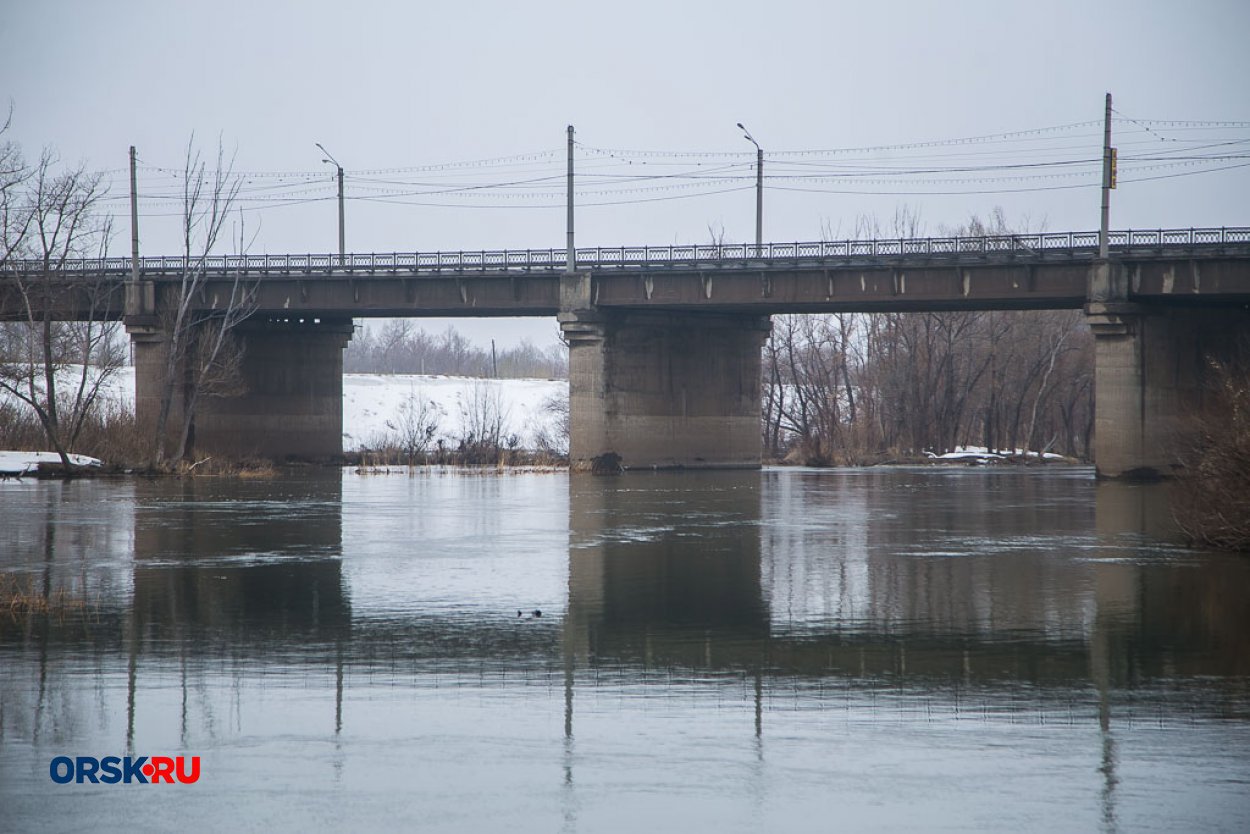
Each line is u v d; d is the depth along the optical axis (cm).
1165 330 7750
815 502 6050
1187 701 2045
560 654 2397
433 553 3894
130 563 3634
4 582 3212
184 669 2270
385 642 2503
